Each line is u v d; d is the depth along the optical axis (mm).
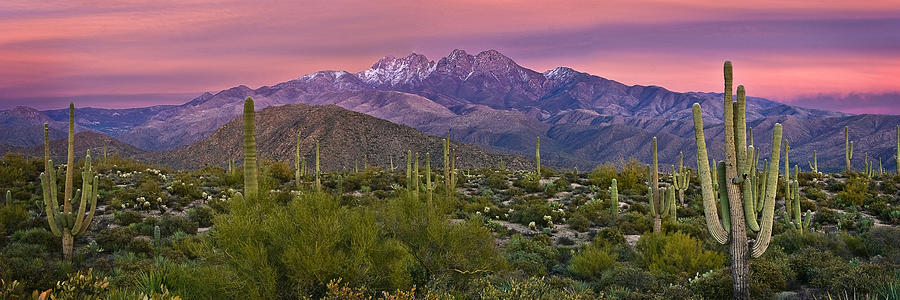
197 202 29938
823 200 31656
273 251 8875
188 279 8352
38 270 12109
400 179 40844
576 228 26094
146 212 26266
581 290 12820
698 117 9641
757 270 11836
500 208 31703
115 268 14461
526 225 27547
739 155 9203
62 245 17297
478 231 11375
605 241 19422
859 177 37844
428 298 8406
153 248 18234
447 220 11438
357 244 9148
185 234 20844
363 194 35094
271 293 8266
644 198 34656
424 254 10953
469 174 49406
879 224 25922
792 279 12391
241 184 36750
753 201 9172
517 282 10453
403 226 10938
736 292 9164
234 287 8219
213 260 8836
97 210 25094
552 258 18875
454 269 10828
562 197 35969
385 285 9281
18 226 20250
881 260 14094
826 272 11656
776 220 26938
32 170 33438
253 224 9016
